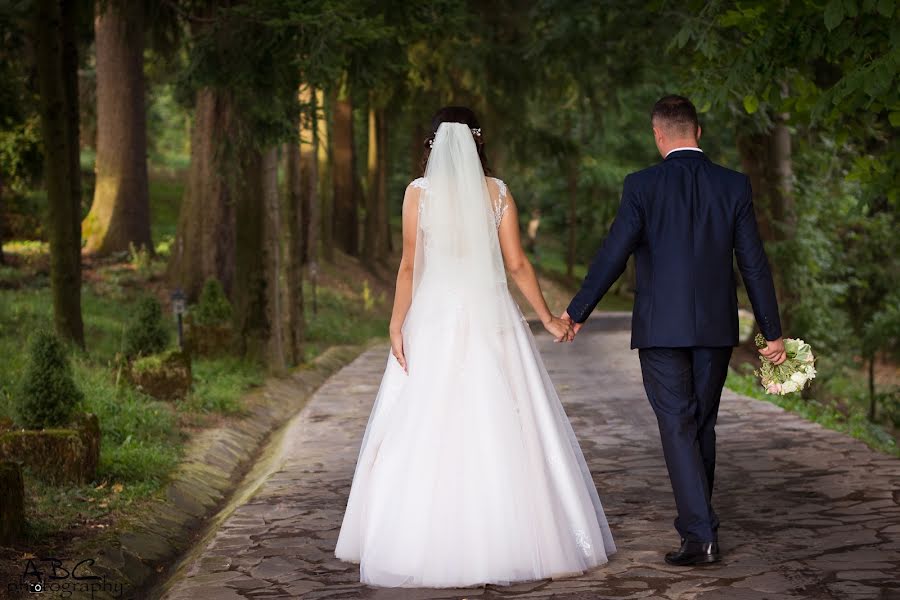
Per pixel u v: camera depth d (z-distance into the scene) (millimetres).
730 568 4605
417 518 4430
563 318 4730
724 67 8555
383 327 26766
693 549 4609
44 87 11406
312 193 28047
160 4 14906
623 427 9570
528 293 4781
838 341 21578
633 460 7762
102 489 6852
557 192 51750
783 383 4684
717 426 9328
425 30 13727
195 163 20938
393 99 27969
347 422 10594
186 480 7746
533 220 53406
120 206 23938
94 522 6141
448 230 4637
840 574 4484
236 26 10805
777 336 4641
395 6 12945
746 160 20828
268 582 4695
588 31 18031
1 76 17922
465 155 4699
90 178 33344
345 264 32562
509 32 25469
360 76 12461
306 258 29688
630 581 4434
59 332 11719
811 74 8250
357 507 4859
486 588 4391
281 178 40188
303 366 16750
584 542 4613
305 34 10695
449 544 4367
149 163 46281
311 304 25594
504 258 4781
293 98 11430
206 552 5301
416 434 4516
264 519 6074
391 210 53062
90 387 9789
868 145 16750
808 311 20453
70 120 12156
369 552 4535
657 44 16969
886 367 31781
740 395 12078
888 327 22156
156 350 11383
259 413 11930
